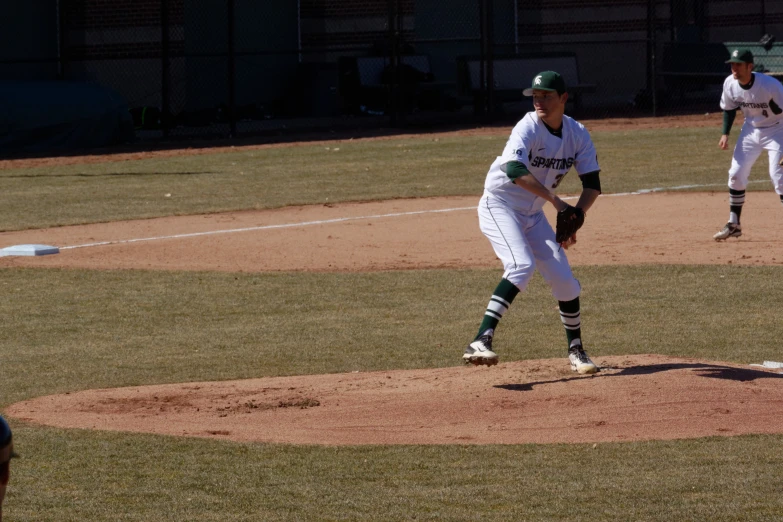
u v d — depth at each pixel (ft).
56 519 58.13
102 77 396.98
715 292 128.47
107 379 96.27
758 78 149.69
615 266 146.82
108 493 62.75
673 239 166.30
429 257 159.33
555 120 83.87
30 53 386.52
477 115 383.45
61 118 334.85
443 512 58.59
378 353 104.22
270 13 421.18
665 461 67.21
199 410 83.20
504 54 392.88
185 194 233.14
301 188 237.66
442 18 432.66
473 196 220.02
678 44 405.39
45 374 98.78
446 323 117.91
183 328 118.93
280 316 124.06
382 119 400.06
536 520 56.95
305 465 68.18
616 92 437.17
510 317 120.37
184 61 399.65
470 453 70.18
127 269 155.33
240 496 61.98
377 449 71.56
